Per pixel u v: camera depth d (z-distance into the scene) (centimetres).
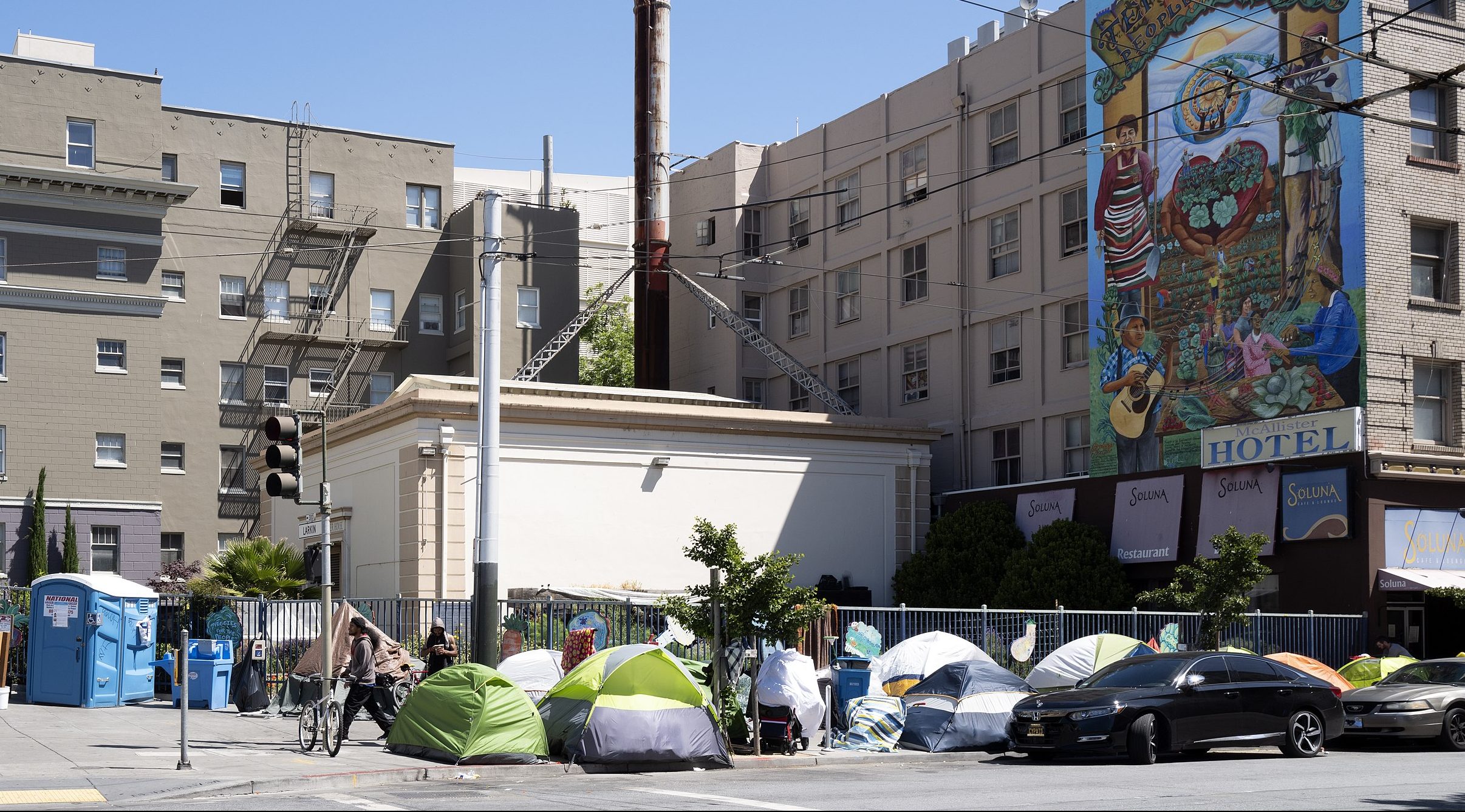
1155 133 3609
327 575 1883
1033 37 4106
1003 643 2547
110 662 2528
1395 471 2984
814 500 3706
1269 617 2838
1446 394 3175
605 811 1331
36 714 2339
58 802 1384
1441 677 2298
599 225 6131
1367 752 2142
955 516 3788
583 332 5712
